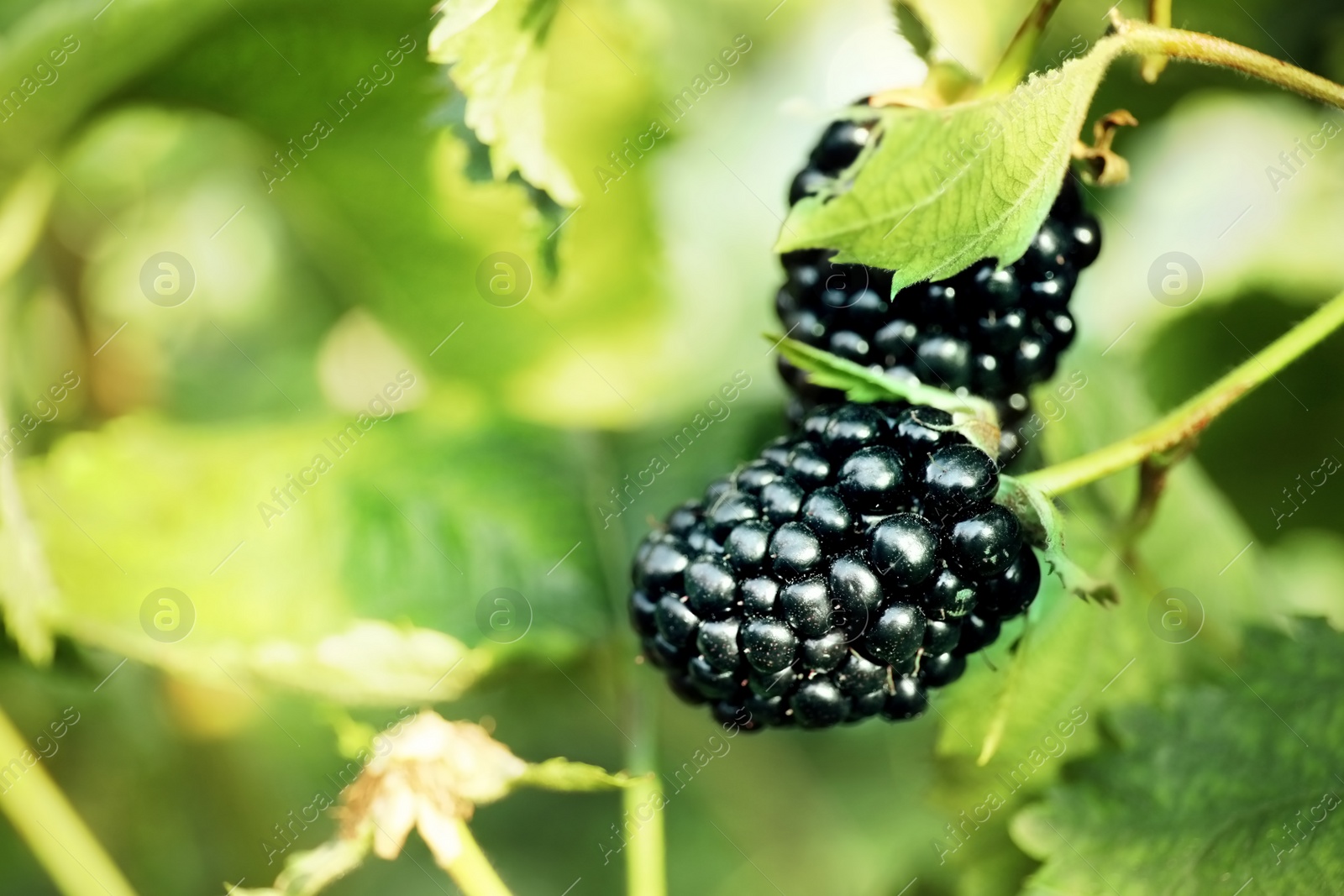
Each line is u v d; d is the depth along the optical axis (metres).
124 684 0.36
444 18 0.30
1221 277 0.35
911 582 0.29
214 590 0.33
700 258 0.41
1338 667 0.31
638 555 0.30
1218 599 0.33
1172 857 0.31
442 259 0.36
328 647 0.32
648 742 0.33
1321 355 0.35
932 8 0.35
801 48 0.39
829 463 0.30
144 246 0.37
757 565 0.29
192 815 0.36
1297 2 0.35
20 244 0.34
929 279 0.29
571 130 0.36
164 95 0.34
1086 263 0.30
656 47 0.36
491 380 0.37
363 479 0.34
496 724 0.35
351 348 0.40
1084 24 0.35
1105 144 0.30
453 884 0.36
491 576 0.34
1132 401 0.34
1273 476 0.36
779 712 0.30
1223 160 0.36
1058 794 0.32
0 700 0.35
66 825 0.33
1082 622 0.32
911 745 0.35
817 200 0.30
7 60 0.32
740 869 0.36
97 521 0.34
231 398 0.39
